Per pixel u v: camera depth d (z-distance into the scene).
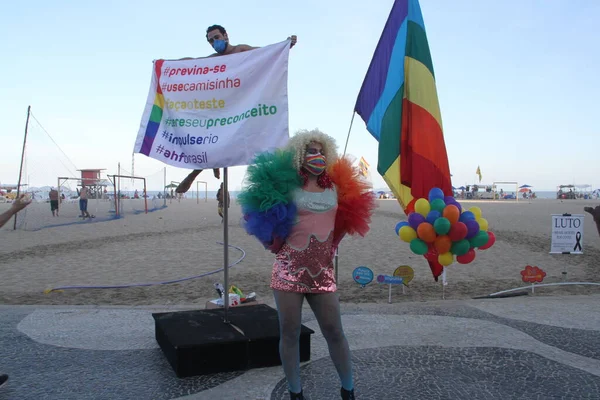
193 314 4.83
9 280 8.59
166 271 9.46
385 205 42.28
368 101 6.65
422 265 9.94
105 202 47.94
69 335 5.07
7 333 5.13
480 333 5.08
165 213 30.42
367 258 10.83
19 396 3.54
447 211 5.02
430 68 6.26
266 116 4.15
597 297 6.88
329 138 3.32
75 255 11.62
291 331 3.13
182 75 4.40
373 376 3.91
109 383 3.78
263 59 4.21
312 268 3.06
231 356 4.02
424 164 6.11
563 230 7.57
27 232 17.28
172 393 3.60
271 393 3.60
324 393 3.59
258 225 3.03
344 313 5.96
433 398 3.51
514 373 3.98
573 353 4.45
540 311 6.04
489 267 9.70
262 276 8.82
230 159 4.18
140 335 5.07
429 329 5.24
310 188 3.14
